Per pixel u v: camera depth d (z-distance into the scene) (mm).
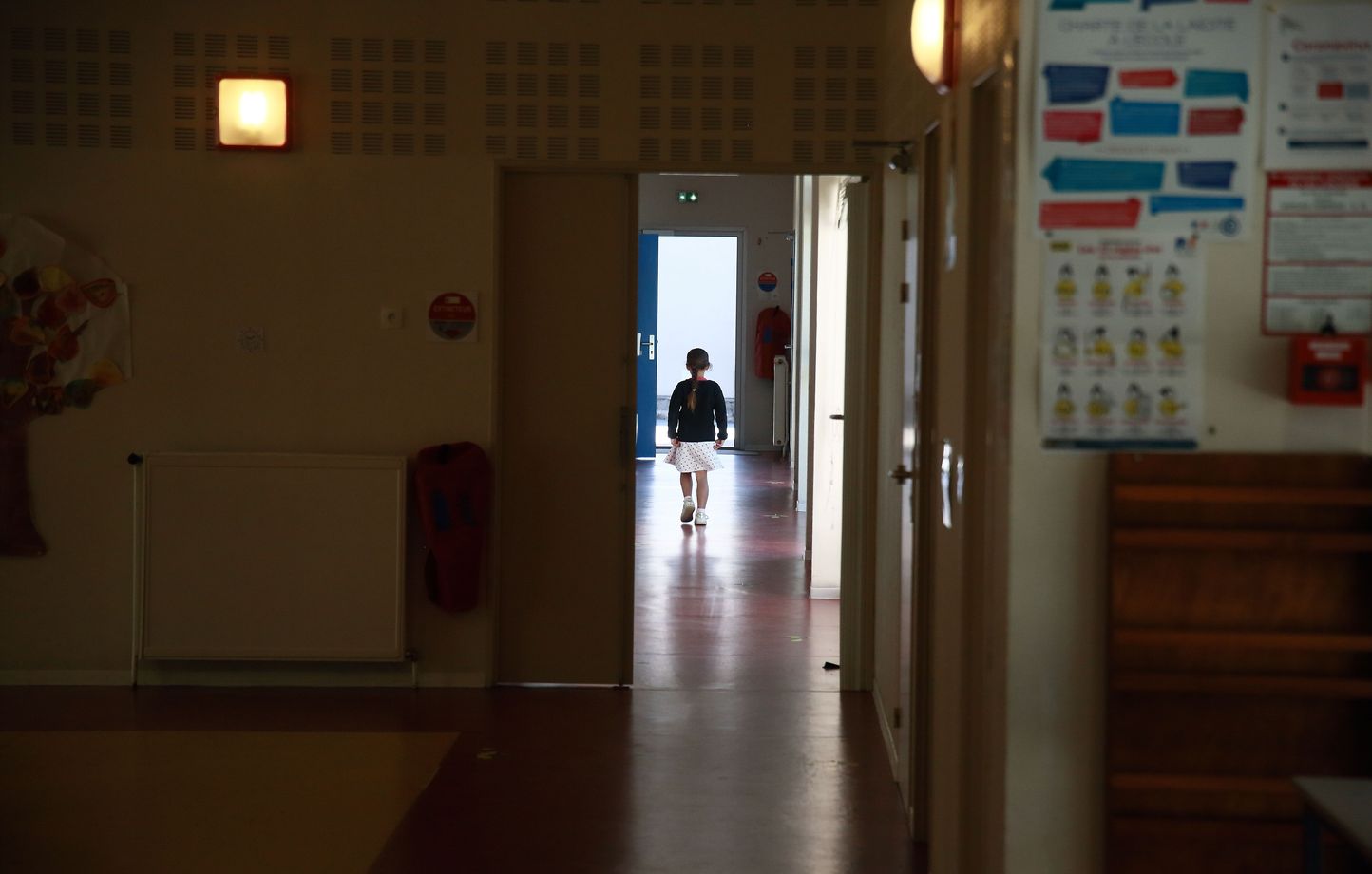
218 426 7754
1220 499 3404
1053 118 3398
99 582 7770
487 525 7789
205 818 5621
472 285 7727
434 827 5547
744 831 5570
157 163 7695
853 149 7656
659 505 16188
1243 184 3375
